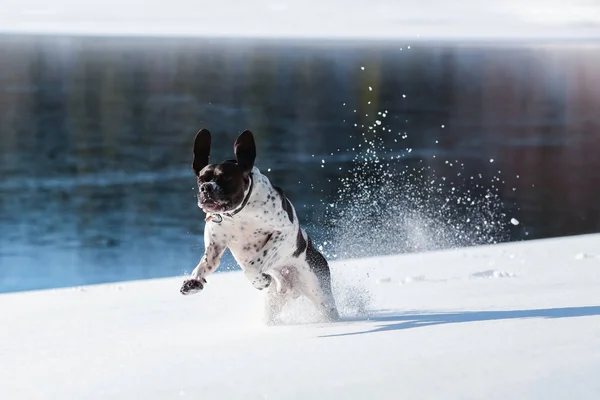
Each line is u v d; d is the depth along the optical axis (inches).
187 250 505.4
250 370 161.6
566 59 2089.1
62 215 592.4
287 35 2869.1
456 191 711.7
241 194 234.4
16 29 2854.3
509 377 140.7
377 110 1222.3
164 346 211.8
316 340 199.2
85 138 935.0
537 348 162.9
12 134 947.3
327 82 1535.4
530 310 225.3
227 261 455.8
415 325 211.6
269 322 255.4
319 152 884.0
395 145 942.4
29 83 1392.7
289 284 260.8
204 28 3174.2
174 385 154.6
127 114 1111.0
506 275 330.3
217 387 149.5
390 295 298.0
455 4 4033.0
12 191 669.3
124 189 685.3
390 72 1724.9
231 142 944.3
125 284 348.8
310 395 139.2
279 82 1513.3
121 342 227.3
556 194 709.3
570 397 129.8
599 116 1186.0
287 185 717.3
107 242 520.1
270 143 930.1
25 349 228.1
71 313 286.8
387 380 144.0
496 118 1168.2
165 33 2847.0
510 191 717.3
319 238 510.6
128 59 1829.5
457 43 2625.5
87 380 170.4
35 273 450.9
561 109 1256.8
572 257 369.7
